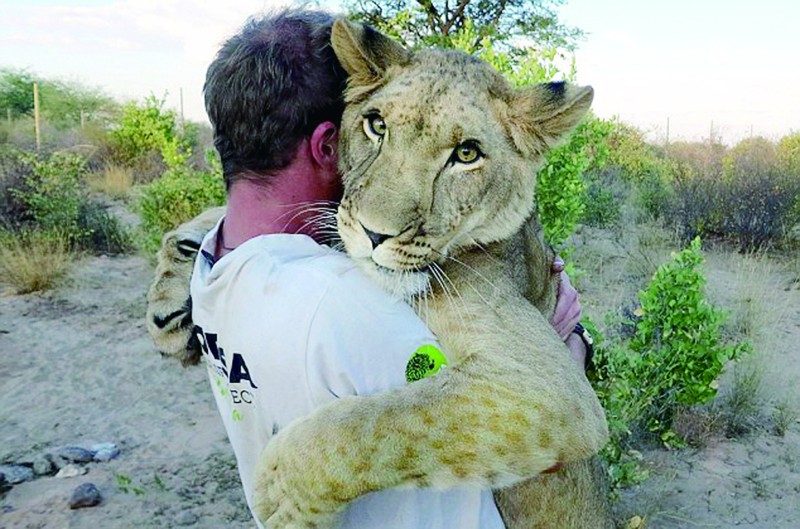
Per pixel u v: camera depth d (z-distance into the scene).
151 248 10.51
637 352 5.46
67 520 4.61
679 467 5.27
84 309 8.71
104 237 11.57
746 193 11.79
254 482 1.77
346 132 2.18
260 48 1.84
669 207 12.23
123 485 4.48
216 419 6.05
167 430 5.87
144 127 20.20
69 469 5.22
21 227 11.16
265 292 1.67
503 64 5.46
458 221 2.16
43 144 20.77
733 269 9.94
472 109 2.18
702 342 5.23
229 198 1.92
